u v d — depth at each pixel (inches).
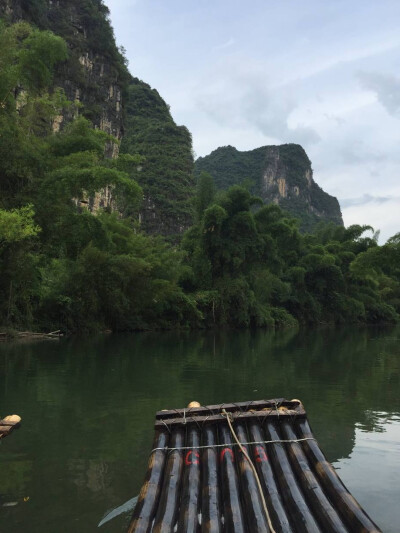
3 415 296.7
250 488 134.4
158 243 1472.7
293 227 1971.0
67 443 240.5
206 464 150.5
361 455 229.5
